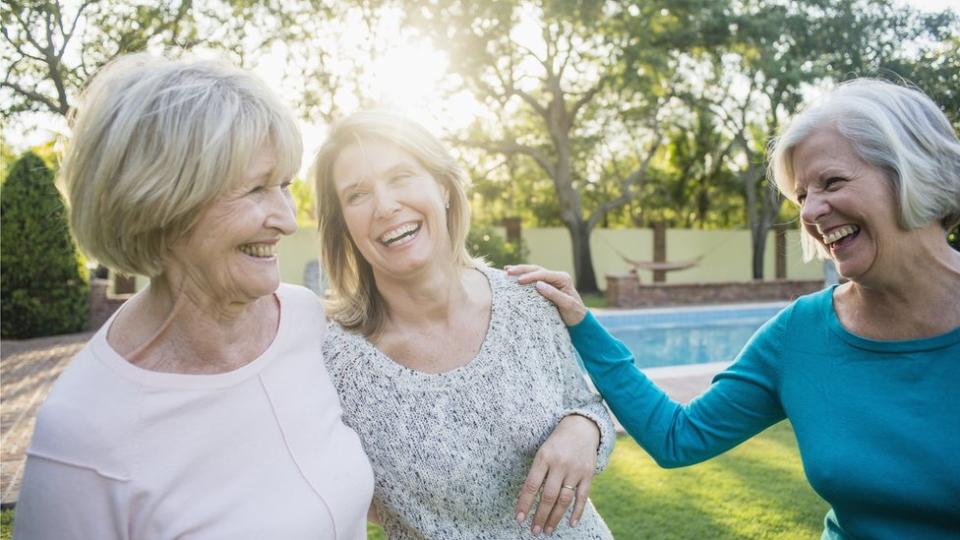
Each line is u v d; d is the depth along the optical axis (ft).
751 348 5.08
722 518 10.60
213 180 3.22
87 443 3.26
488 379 4.70
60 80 37.22
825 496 4.33
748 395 5.00
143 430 3.42
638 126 63.41
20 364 24.57
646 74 51.03
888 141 3.86
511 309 4.99
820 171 4.09
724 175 70.85
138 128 3.11
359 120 4.59
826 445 4.26
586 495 4.52
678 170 73.00
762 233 62.80
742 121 61.11
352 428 4.56
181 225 3.34
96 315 35.70
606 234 63.77
